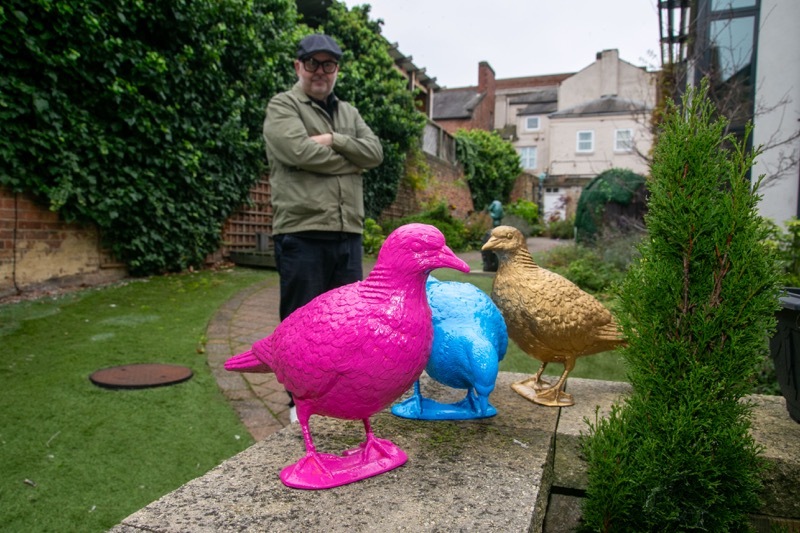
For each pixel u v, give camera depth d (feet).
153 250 24.44
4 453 9.55
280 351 5.77
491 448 6.74
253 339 16.67
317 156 9.84
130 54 21.62
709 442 5.75
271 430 11.18
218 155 27.37
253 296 22.35
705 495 5.95
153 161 23.38
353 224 10.71
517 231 8.36
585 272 26.02
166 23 23.12
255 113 28.94
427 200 54.75
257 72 28.27
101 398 11.80
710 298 5.82
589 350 8.14
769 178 19.90
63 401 11.51
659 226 6.05
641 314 6.14
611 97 100.12
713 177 5.91
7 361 13.38
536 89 138.31
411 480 5.89
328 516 5.17
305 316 5.75
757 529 6.93
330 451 6.59
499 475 6.02
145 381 12.78
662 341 5.96
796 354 7.49
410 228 5.65
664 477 5.82
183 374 13.41
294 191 10.09
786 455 6.92
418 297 5.67
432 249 5.52
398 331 5.43
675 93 24.89
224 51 26.78
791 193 21.85
